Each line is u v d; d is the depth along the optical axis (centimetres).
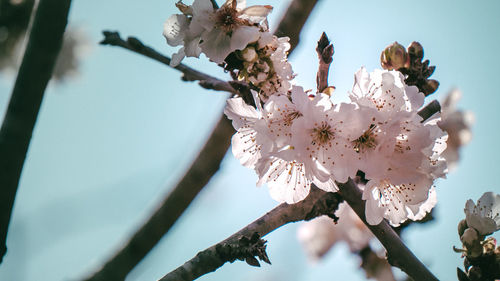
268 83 43
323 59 43
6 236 45
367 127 41
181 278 42
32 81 45
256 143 43
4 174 45
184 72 50
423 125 42
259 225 44
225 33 43
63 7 46
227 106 44
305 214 44
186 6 44
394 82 43
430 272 45
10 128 45
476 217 46
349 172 42
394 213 43
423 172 43
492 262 45
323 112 42
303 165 43
